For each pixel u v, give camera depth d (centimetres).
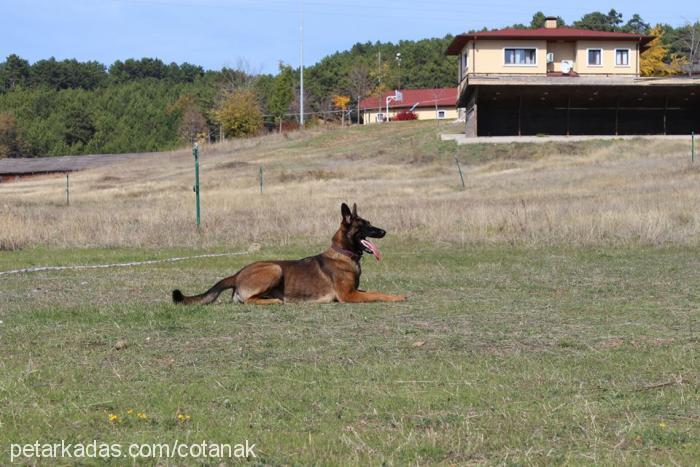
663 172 3403
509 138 5034
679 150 4488
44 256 1775
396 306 991
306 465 458
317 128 7500
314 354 730
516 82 4947
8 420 542
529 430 509
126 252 1828
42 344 786
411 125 7006
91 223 2159
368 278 1283
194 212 2456
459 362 691
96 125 10644
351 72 10325
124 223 2175
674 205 2091
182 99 10956
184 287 1241
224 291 1118
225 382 632
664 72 7981
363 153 5462
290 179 4362
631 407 552
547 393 591
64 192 4369
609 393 588
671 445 478
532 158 4662
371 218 2134
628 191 2728
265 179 4388
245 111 8844
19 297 1139
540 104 5372
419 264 1487
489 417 537
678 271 1303
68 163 6956
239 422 534
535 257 1562
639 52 5725
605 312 937
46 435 514
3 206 3200
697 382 613
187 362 705
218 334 825
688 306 968
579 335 802
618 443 483
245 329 848
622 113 5419
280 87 9694
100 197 3838
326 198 3095
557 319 895
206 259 1662
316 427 523
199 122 9725
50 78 14212
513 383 620
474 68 5606
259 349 754
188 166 5769
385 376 645
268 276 1005
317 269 1021
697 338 776
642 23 11419
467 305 997
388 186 3669
